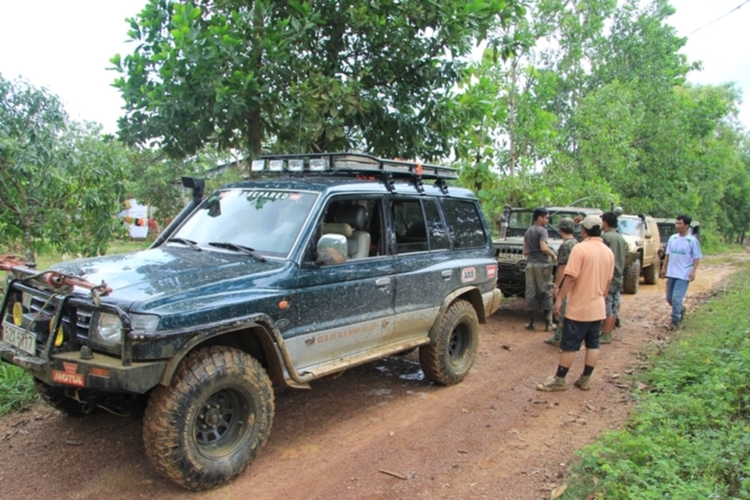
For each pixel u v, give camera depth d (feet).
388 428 15.75
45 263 33.22
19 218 25.29
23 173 23.63
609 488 11.46
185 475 11.46
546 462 13.76
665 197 79.87
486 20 25.20
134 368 10.53
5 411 15.74
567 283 18.72
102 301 11.05
